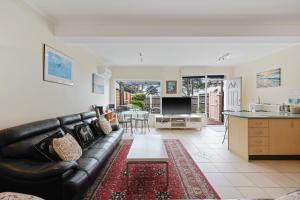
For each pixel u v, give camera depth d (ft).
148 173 10.38
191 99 25.54
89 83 18.33
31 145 7.45
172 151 14.53
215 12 10.18
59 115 12.12
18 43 8.32
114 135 14.17
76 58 15.02
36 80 9.66
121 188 8.71
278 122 12.69
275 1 9.02
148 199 7.83
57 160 7.59
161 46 16.07
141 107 27.30
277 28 11.48
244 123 12.96
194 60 22.06
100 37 11.79
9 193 5.32
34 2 9.08
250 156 12.66
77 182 6.58
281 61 17.08
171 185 9.01
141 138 12.64
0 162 6.48
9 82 7.80
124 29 11.70
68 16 10.69
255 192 8.43
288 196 3.95
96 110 18.24
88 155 9.20
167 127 23.93
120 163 11.82
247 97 22.84
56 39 11.82
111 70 26.53
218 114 29.89
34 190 6.35
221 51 17.71
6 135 6.75
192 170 10.80
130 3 9.25
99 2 9.15
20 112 8.46
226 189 8.68
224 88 26.76
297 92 15.21
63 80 12.62
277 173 10.50
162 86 26.66
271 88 18.45
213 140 18.25
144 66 26.18
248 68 22.67
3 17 7.44
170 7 9.65
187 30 11.68
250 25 11.57
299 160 12.65
